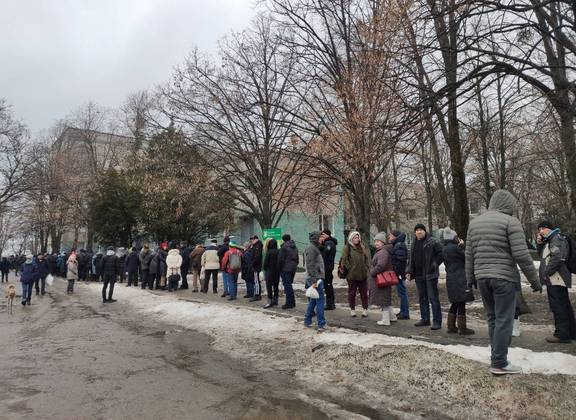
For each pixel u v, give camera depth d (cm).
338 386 606
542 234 749
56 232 4856
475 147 1884
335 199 2272
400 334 808
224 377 659
